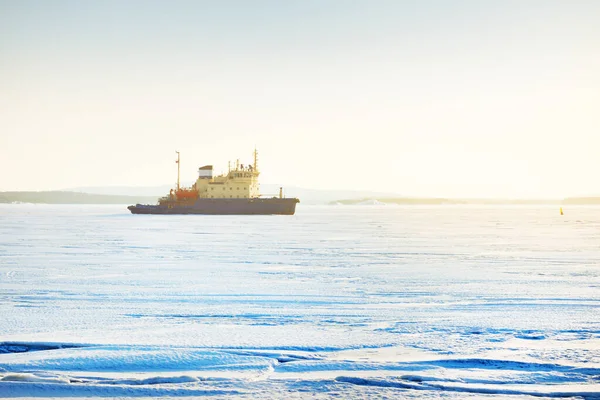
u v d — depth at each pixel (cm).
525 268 3759
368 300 2527
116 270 3619
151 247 5425
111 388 1327
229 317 2141
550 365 1501
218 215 15138
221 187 15312
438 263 4075
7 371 1466
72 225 10138
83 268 3722
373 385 1356
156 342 1738
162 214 15938
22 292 2736
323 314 2198
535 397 1288
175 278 3253
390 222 12388
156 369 1482
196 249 5222
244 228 9125
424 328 1936
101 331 1891
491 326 1961
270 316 2161
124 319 2098
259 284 3023
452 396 1289
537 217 16612
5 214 18562
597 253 4831
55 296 2620
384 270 3662
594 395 1295
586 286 2934
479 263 4062
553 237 7056
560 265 3931
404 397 1281
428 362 1538
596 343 1723
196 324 2008
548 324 1989
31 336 1816
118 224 10512
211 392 1310
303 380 1388
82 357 1568
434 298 2575
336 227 9694
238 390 1322
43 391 1308
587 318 2094
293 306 2377
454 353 1619
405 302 2473
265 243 5988
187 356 1577
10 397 1274
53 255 4603
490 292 2742
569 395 1295
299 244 5859
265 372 1454
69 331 1892
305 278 3272
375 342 1742
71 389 1320
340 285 2989
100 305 2391
